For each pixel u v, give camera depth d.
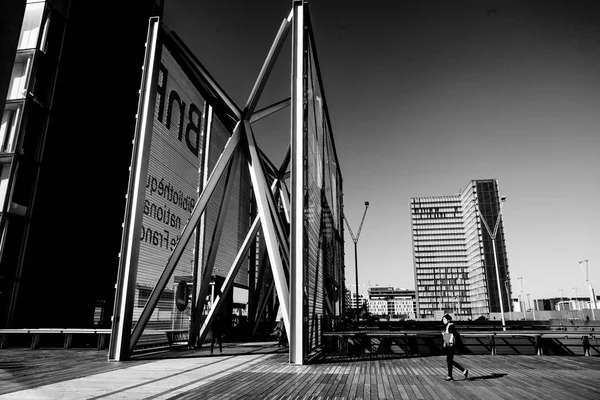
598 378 10.26
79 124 27.62
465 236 177.88
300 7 15.48
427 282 177.88
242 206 28.31
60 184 25.72
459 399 7.62
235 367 12.07
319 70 19.20
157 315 17.00
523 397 7.86
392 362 13.71
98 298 28.33
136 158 14.48
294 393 8.11
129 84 32.81
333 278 27.20
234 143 18.34
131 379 9.67
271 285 31.41
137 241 14.17
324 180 21.34
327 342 19.28
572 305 127.31
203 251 20.28
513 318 95.75
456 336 10.07
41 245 23.95
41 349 18.39
